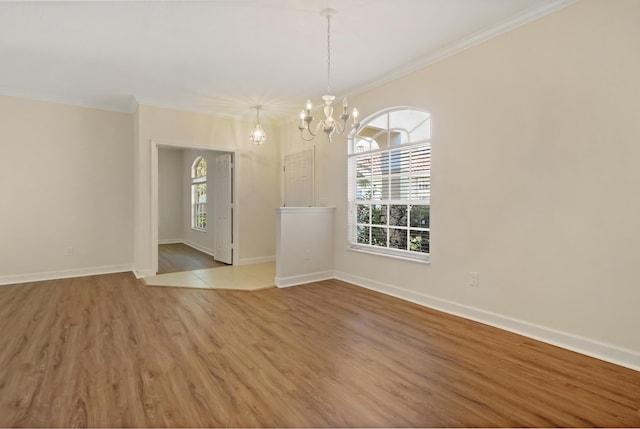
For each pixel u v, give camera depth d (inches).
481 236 119.9
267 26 111.3
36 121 181.6
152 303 142.9
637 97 85.6
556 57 99.7
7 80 159.9
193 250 297.9
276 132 243.0
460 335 108.8
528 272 107.4
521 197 108.5
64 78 157.4
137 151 191.5
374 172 168.2
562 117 98.9
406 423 66.2
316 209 182.5
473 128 121.6
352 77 157.2
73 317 125.3
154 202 193.0
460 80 125.6
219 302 144.6
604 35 90.6
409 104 146.0
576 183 96.6
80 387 78.2
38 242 183.2
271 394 76.0
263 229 238.5
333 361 91.7
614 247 90.0
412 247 149.6
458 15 105.8
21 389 77.2
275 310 134.1
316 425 65.6
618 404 71.8
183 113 202.7
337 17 106.0
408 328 115.0
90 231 197.5
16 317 124.8
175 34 116.3
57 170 187.6
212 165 277.1
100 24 109.3
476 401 73.2
